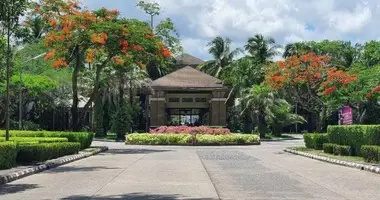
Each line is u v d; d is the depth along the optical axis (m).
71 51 33.50
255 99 59.94
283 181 14.63
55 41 32.03
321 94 32.97
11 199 11.15
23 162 19.98
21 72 44.75
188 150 34.81
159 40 33.91
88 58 33.00
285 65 33.12
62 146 24.17
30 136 30.83
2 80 22.25
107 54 34.91
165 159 24.52
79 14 31.25
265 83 37.31
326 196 11.50
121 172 17.42
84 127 60.25
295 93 34.81
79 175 16.44
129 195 11.58
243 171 17.89
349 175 16.64
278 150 34.88
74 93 34.78
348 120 28.44
